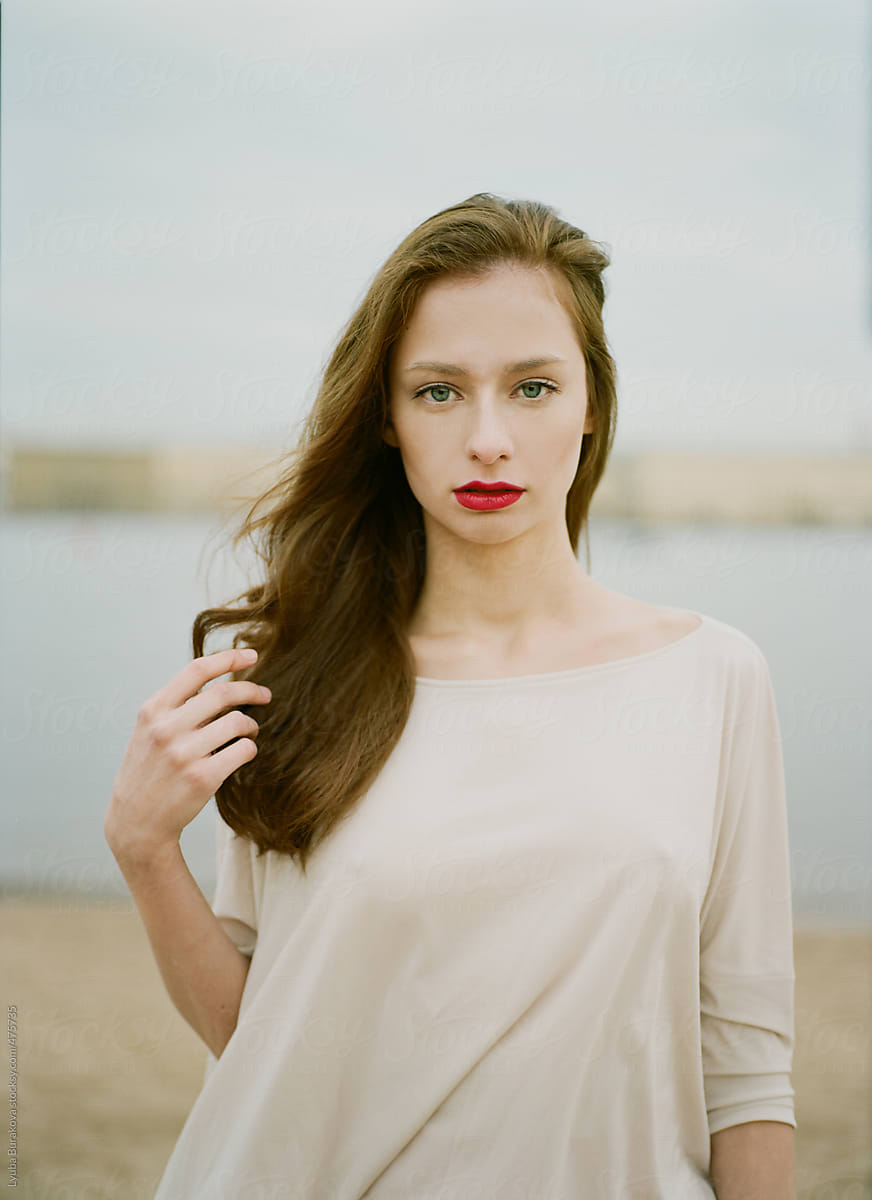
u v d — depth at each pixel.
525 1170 1.08
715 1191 1.17
